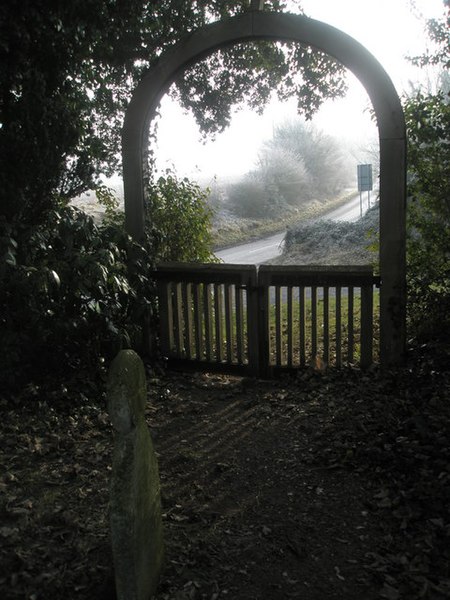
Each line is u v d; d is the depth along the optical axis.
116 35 6.27
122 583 2.55
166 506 3.62
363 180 23.95
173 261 6.58
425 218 6.64
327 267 5.75
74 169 6.50
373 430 4.37
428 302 6.06
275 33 5.63
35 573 2.87
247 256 20.95
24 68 5.00
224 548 3.16
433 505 3.38
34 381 5.21
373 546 3.15
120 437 2.56
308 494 3.72
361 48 5.36
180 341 6.40
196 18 7.05
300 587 2.85
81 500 3.60
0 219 4.76
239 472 4.07
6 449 4.19
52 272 4.59
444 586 2.77
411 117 6.26
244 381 5.94
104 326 5.38
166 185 7.36
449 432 4.12
